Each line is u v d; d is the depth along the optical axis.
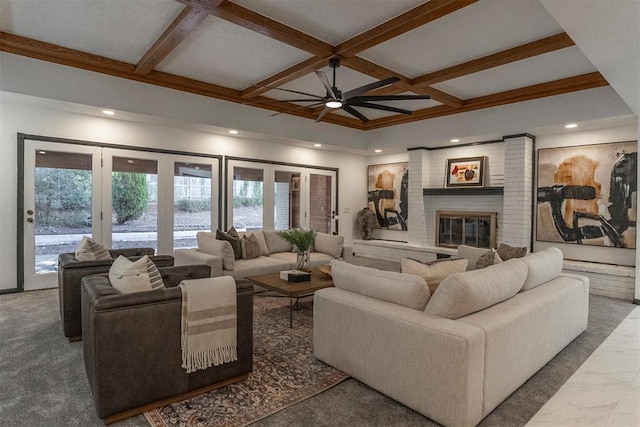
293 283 3.61
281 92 5.51
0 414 2.00
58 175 4.75
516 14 3.15
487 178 6.46
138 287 2.13
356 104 4.32
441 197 7.11
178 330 2.11
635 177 4.91
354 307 2.39
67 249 4.84
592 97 4.77
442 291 2.11
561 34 3.50
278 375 2.49
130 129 5.25
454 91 5.30
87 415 2.01
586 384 2.45
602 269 4.83
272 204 6.90
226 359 2.28
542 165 5.77
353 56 4.00
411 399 2.05
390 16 3.23
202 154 5.96
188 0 2.87
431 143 6.84
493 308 2.32
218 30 3.58
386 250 7.62
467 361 1.83
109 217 5.12
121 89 4.63
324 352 2.64
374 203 8.44
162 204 5.59
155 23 3.47
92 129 4.94
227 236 4.85
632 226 4.92
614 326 3.60
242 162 6.45
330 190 7.93
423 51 3.92
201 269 3.16
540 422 2.01
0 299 4.21
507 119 5.57
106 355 1.89
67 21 3.44
